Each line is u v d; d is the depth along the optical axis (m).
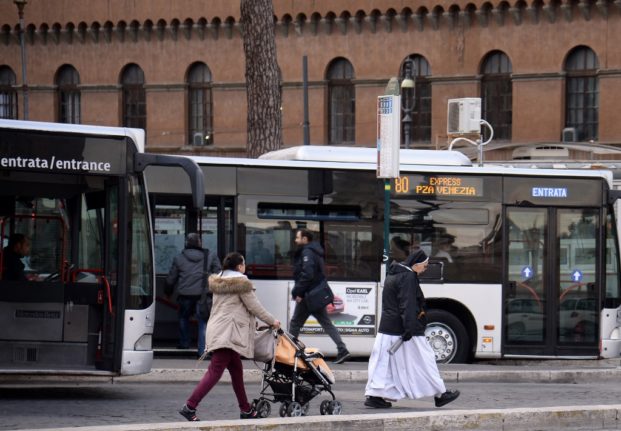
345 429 13.55
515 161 29.14
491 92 52.31
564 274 21.80
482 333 21.52
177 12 56.38
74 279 16.91
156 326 21.66
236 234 20.84
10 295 16.67
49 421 14.48
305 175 21.09
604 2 49.97
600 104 50.38
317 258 19.91
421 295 15.59
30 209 16.91
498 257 21.56
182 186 20.72
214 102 56.34
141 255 16.77
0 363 16.62
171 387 18.42
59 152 16.34
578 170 21.89
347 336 21.06
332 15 54.09
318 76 54.47
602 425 14.84
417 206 21.39
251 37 28.33
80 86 57.97
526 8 51.12
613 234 21.98
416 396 15.54
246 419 13.34
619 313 21.89
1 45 58.56
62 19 57.75
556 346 21.72
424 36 52.91
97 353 16.70
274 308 20.84
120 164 16.59
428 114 53.09
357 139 54.09
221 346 13.67
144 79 57.38
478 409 15.27
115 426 12.42
